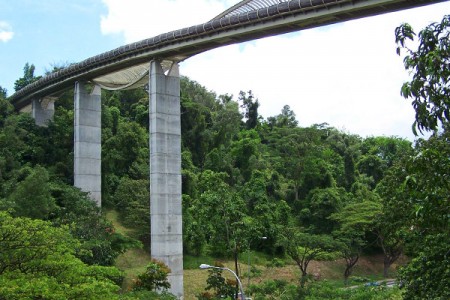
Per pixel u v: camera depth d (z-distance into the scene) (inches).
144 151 2748.5
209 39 1679.4
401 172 1358.3
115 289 775.1
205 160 3129.9
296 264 2578.7
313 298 1656.0
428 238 876.6
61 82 2374.5
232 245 1940.2
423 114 475.5
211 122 3481.8
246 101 4394.7
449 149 815.1
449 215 519.5
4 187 1973.4
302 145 3319.4
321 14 1421.0
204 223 2148.1
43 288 674.8
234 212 1911.9
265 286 1811.0
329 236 2476.6
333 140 4141.2
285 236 2367.1
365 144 4480.8
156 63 1857.8
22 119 2534.5
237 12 1731.1
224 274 2250.2
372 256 2876.5
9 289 655.1
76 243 903.1
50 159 2464.3
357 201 2972.4
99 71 2133.4
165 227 1780.3
